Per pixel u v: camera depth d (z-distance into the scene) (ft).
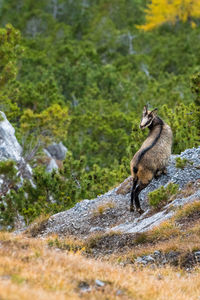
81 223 205.26
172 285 115.24
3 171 231.91
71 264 110.22
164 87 604.08
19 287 81.56
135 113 500.74
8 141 307.58
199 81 272.31
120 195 216.74
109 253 165.89
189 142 271.28
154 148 181.98
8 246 123.03
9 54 313.12
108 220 200.85
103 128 448.24
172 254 148.77
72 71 611.47
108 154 430.20
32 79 595.06
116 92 586.04
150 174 184.55
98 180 277.64
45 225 213.25
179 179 202.28
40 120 323.78
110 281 104.47
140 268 140.46
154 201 189.88
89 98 566.77
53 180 258.78
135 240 167.32
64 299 82.79
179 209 176.14
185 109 292.40
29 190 255.91
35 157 343.87
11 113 381.19
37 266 102.06
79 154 434.71
